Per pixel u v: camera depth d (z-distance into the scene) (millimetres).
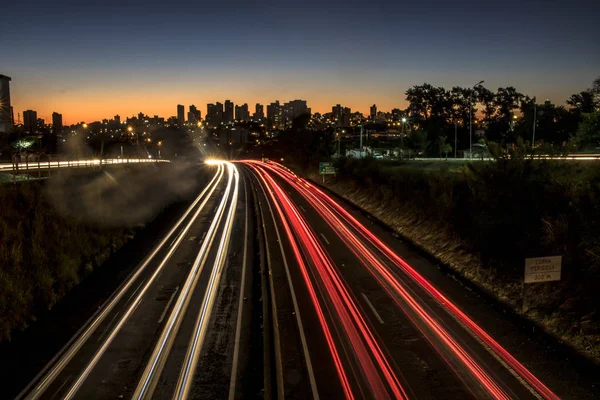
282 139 141000
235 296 17469
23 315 15289
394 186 36000
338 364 11586
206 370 11750
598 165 16953
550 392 10047
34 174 40000
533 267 13578
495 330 13227
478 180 21219
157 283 19344
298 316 14820
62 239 21781
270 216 36375
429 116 117562
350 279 18609
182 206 44312
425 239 23906
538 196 17984
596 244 13695
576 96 82312
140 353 12820
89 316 15695
